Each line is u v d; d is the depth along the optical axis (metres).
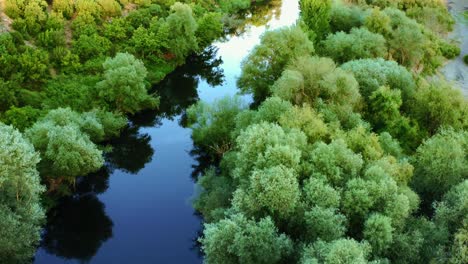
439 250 35.56
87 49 75.88
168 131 70.25
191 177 60.25
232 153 50.91
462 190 40.22
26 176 41.53
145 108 71.75
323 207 38.50
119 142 65.69
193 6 101.94
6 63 65.12
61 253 49.81
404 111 64.12
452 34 103.56
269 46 69.75
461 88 80.56
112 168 62.53
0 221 38.81
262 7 123.94
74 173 49.88
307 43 70.56
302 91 59.66
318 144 44.53
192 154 64.56
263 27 109.62
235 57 93.69
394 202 38.84
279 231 40.62
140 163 63.09
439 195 46.00
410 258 37.19
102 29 83.94
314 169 42.53
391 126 58.78
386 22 83.19
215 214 44.09
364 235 37.38
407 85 65.69
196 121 63.22
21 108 60.03
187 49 86.56
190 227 52.56
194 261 48.38
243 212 40.25
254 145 44.06
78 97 67.19
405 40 79.00
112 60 67.69
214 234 37.38
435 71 85.31
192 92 81.31
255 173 39.97
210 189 50.41
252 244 36.41
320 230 37.00
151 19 89.81
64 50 73.94
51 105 64.12
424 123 61.81
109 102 68.38
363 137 48.81
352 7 97.50
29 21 76.31
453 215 38.81
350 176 42.66
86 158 50.19
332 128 50.44
